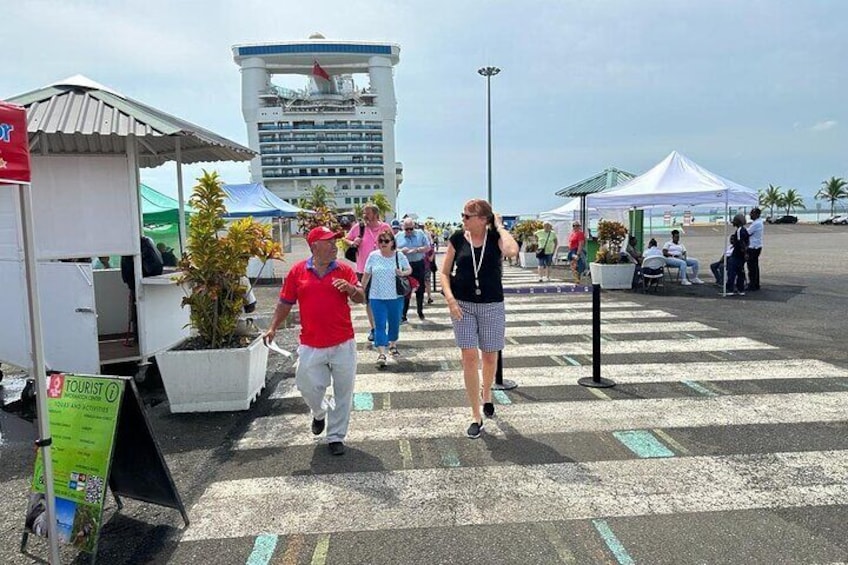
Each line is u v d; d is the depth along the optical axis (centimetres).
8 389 643
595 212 2412
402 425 492
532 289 1027
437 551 303
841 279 1529
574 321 991
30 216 265
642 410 515
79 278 576
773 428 467
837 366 655
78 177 624
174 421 511
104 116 591
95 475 297
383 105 14450
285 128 14025
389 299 698
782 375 620
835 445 432
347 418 439
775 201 11312
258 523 334
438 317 1068
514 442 448
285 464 416
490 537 315
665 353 734
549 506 347
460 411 526
